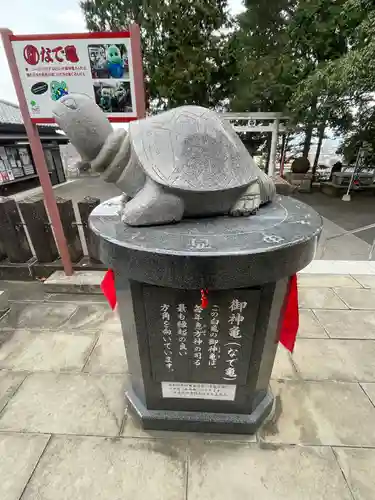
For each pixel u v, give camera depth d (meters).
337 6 5.82
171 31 6.64
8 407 1.79
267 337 1.39
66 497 1.36
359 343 2.25
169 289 1.24
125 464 1.49
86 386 1.93
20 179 10.41
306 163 9.73
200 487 1.39
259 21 6.95
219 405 1.60
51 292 3.04
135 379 1.65
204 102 7.52
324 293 2.85
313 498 1.35
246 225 1.25
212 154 1.23
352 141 8.02
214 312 1.29
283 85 6.60
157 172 1.19
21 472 1.46
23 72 2.29
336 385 1.91
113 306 1.68
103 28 7.96
